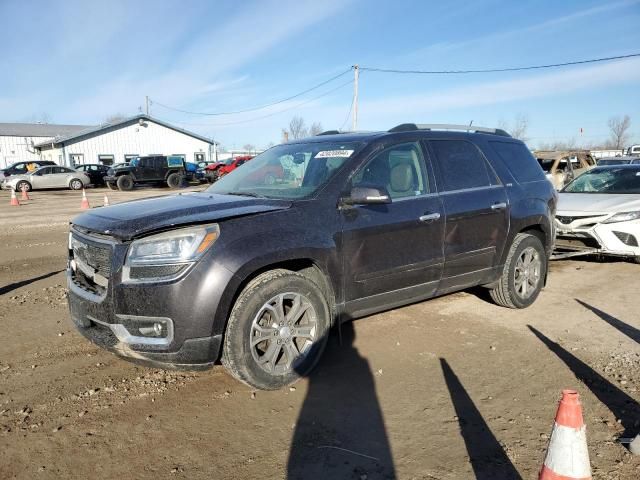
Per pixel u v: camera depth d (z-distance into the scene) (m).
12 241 10.83
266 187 4.36
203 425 3.29
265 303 3.50
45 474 2.82
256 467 2.86
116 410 3.48
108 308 3.36
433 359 4.26
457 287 4.88
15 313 5.56
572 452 2.27
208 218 3.42
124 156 42.62
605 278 6.90
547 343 4.59
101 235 3.50
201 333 3.27
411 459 2.91
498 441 3.07
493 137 5.41
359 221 3.98
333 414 3.41
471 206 4.73
